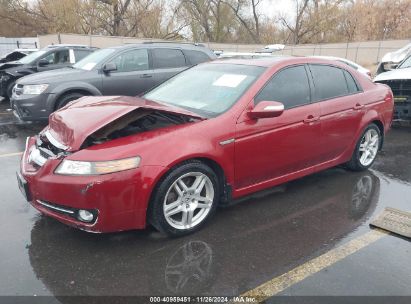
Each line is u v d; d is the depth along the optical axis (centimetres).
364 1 4169
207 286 293
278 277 304
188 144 345
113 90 800
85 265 316
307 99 445
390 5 4091
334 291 288
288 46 3609
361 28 4200
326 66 481
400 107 793
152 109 352
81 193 309
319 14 4141
